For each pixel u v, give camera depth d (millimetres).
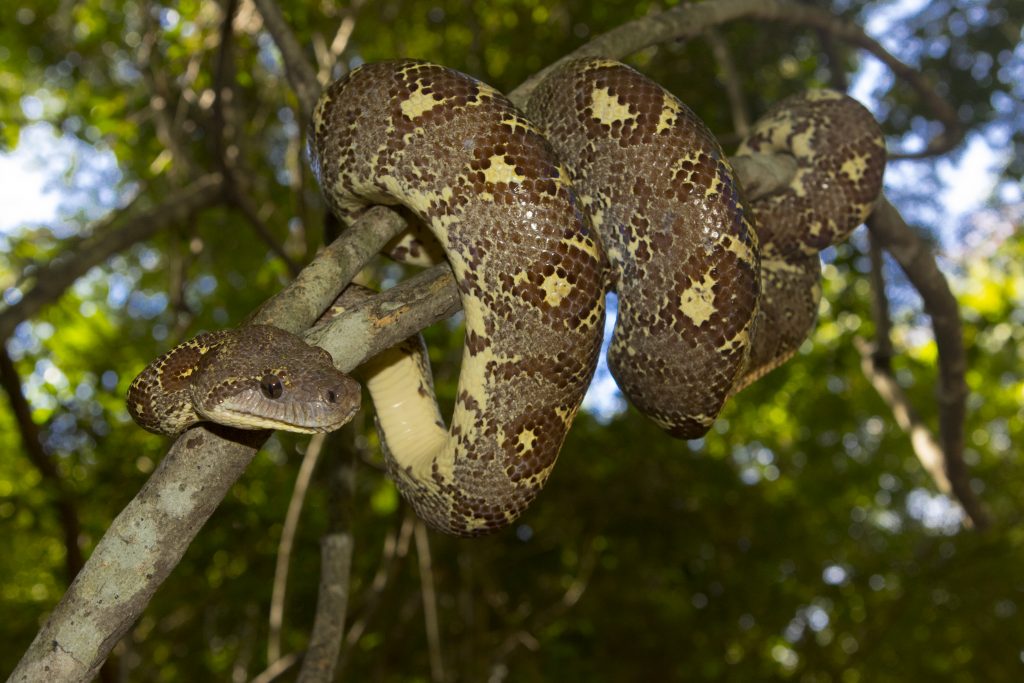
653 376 4047
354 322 3451
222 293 15086
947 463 8414
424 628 13305
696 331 3900
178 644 13531
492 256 3559
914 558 19844
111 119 10891
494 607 13289
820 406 19656
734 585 16641
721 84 11750
